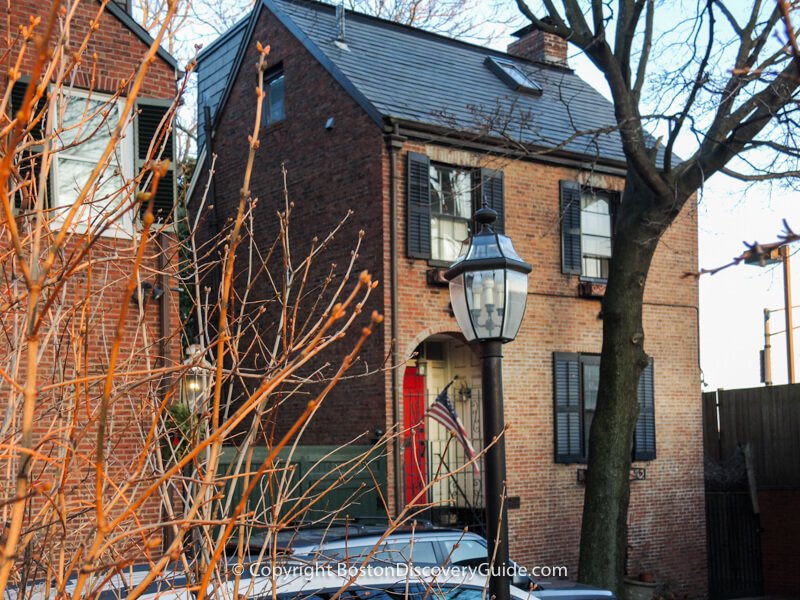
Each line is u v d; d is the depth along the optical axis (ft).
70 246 25.57
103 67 38.45
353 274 50.75
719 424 70.08
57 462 10.20
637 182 48.67
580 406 56.08
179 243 14.64
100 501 7.33
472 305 23.30
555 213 56.65
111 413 12.53
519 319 23.48
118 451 25.12
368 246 50.19
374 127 50.39
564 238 56.59
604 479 47.26
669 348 61.16
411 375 55.67
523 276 23.77
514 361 53.83
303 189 54.49
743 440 68.28
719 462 68.90
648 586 55.57
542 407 54.65
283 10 58.29
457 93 57.77
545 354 55.26
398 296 49.52
